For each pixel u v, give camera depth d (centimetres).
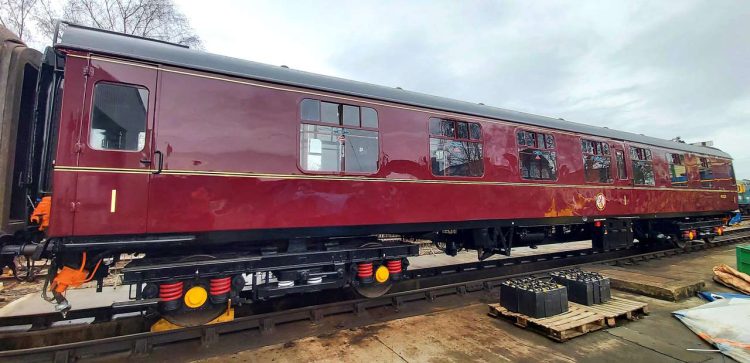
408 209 557
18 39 416
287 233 464
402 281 637
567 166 789
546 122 769
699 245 1170
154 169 384
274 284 477
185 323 427
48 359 366
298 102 477
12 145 380
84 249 365
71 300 618
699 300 593
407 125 571
